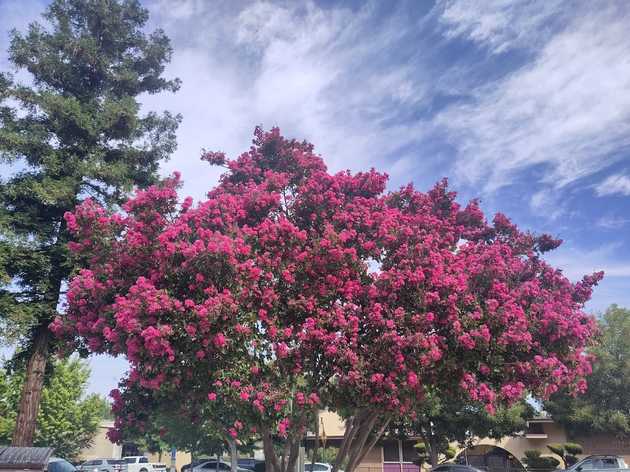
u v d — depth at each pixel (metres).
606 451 30.47
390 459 33.88
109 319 9.67
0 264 14.69
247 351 9.03
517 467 31.83
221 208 10.39
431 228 12.06
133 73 18.56
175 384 8.77
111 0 18.69
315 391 9.45
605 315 30.45
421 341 8.79
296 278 9.90
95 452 43.47
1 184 15.93
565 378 9.95
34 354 15.38
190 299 8.70
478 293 10.37
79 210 10.08
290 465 10.81
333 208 11.25
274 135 14.29
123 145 18.20
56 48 17.55
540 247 13.53
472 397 9.48
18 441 14.44
